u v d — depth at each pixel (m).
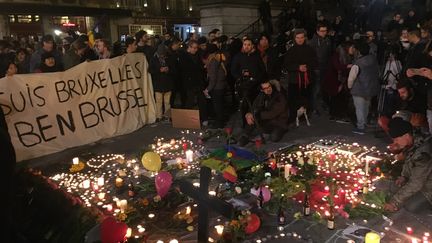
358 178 5.46
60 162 6.83
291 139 7.66
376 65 7.89
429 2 18.23
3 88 6.91
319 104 10.76
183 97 10.01
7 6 27.72
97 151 7.39
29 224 3.55
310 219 4.48
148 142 7.85
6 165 2.03
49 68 8.09
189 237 4.24
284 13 17.98
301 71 8.52
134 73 8.88
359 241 4.00
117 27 35.94
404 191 4.40
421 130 6.52
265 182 5.15
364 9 19.16
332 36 11.61
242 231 4.06
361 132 8.01
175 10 41.66
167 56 9.16
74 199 3.84
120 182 5.45
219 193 5.05
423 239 3.90
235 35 15.70
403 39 9.01
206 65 9.19
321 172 5.68
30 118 7.19
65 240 3.28
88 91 8.02
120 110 8.52
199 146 7.35
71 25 31.97
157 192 5.06
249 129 7.81
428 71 6.09
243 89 8.03
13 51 10.98
